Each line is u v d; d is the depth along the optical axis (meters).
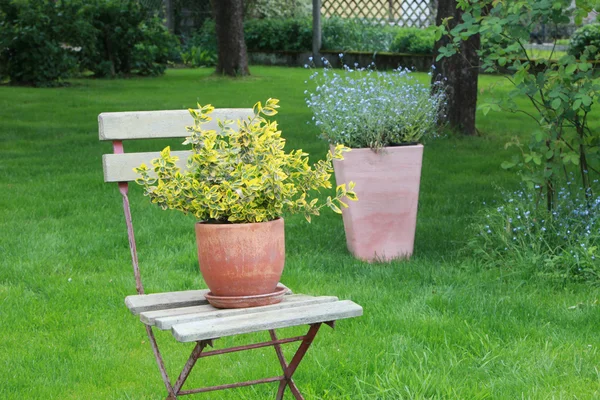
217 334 2.37
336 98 5.27
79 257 5.27
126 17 18.62
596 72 5.05
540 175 5.13
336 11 22.05
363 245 5.21
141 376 3.47
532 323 3.97
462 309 4.15
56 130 10.76
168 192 2.80
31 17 16.17
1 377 3.44
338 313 2.56
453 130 10.31
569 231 5.04
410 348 3.64
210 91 15.22
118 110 12.57
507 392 3.18
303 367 3.48
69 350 3.73
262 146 2.88
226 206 2.74
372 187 5.12
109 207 6.63
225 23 17.75
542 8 4.71
